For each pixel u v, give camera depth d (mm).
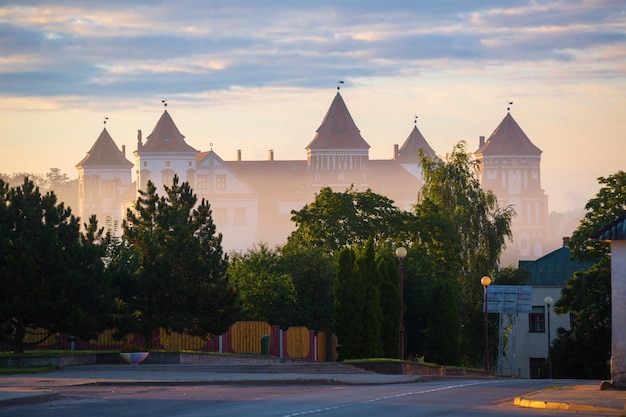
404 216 113875
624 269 42625
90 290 61906
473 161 118438
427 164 119125
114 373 52938
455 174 116875
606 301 92188
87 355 60969
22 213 62531
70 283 61281
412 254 104500
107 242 68688
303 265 90875
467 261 113812
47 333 67688
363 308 76125
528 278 120000
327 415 31141
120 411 32188
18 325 61094
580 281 93188
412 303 94750
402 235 113562
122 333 66188
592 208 93312
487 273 113812
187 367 58438
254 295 86062
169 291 67812
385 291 81250
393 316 81188
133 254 75875
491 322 111062
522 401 36188
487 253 114625
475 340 110000
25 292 60219
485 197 117250
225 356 66000
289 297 86812
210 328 68812
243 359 67062
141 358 61031
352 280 76125
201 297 68000
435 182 117375
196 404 34688
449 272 110812
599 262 96812
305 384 48875
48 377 48906
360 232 112750
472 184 117125
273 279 87312
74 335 62188
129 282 67562
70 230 62938
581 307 92125
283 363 66750
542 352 127938
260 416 30672
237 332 76750
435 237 112875
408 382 53375
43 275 61344
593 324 92438
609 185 93188
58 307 60375
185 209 72000
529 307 93250
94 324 61875
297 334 81062
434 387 46844
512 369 118625
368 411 32594
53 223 62406
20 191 62562
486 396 39969
